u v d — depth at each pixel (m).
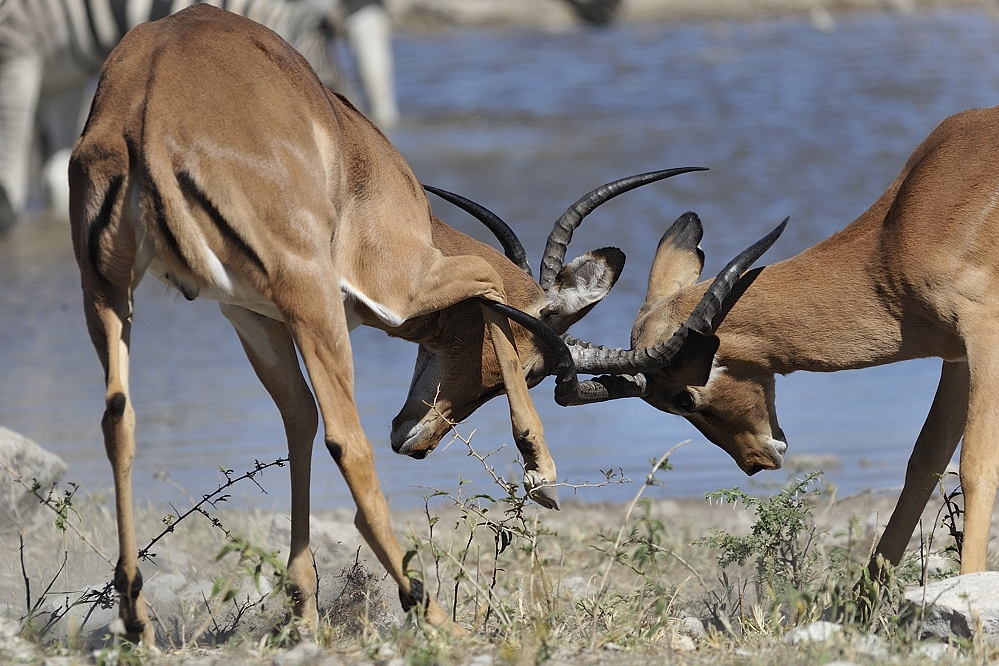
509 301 23.44
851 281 22.66
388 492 29.77
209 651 18.25
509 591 22.94
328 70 71.19
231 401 35.44
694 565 25.00
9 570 23.33
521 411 22.34
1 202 54.06
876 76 94.50
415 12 136.62
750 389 24.00
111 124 18.30
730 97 87.31
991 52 106.50
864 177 60.25
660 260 25.12
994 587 18.25
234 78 18.70
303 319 18.50
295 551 20.73
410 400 23.75
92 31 54.88
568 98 89.44
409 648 17.39
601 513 29.09
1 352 39.41
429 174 63.19
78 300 44.81
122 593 18.09
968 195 21.52
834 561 22.28
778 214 53.00
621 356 23.58
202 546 25.75
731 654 17.45
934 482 22.08
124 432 17.84
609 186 24.81
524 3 138.62
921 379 38.88
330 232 19.02
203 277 18.27
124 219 18.16
